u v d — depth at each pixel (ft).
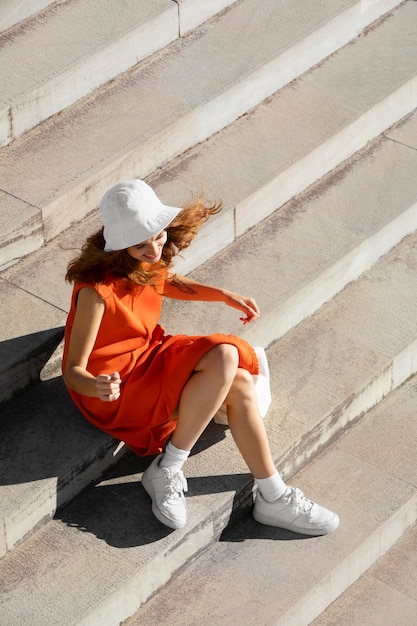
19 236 16.61
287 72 20.25
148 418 14.88
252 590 14.76
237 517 15.57
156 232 13.78
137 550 14.43
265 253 18.11
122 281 14.25
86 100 18.85
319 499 16.07
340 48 21.30
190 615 14.47
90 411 15.07
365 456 16.78
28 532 14.49
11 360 15.20
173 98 18.85
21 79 18.10
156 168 18.53
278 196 18.76
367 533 15.57
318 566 15.10
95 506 14.97
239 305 15.57
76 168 17.52
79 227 17.56
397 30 21.81
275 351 17.43
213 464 15.56
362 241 18.37
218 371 14.14
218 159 18.79
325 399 16.61
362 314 18.15
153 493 14.83
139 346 14.82
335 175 19.67
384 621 15.47
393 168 19.84
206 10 20.40
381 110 20.22
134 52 19.38
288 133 19.35
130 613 14.42
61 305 16.11
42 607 13.74
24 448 14.90
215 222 17.60
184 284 15.70
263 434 14.80
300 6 20.98
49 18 19.42
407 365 17.90
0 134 17.74
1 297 16.20
